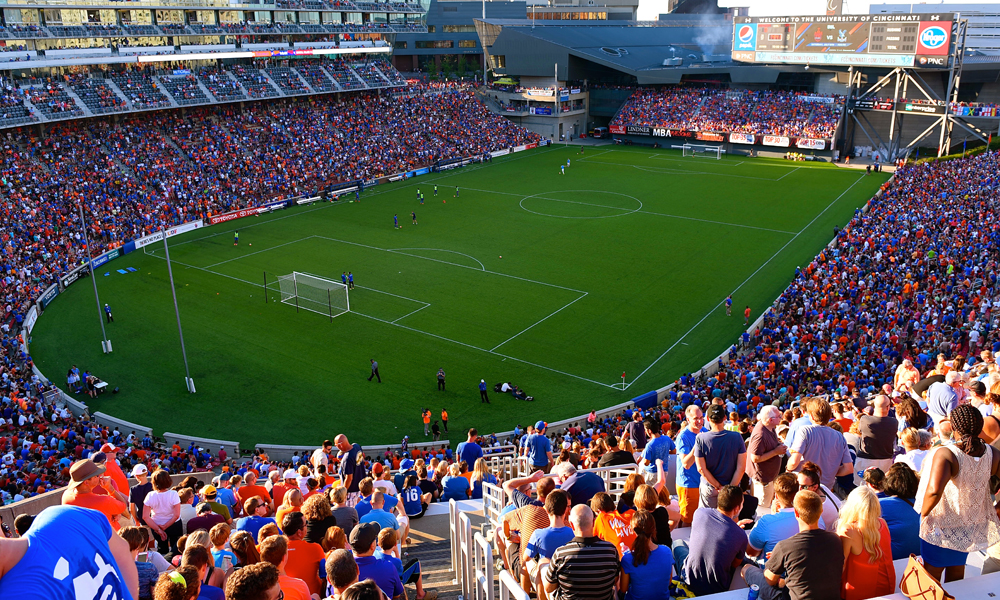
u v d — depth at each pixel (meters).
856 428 16.80
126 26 95.44
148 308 57.44
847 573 7.96
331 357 48.97
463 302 58.12
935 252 54.97
